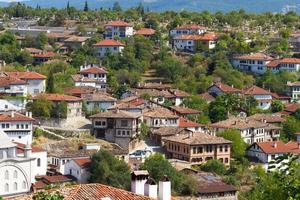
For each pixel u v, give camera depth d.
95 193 94.19
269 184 75.00
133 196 94.31
